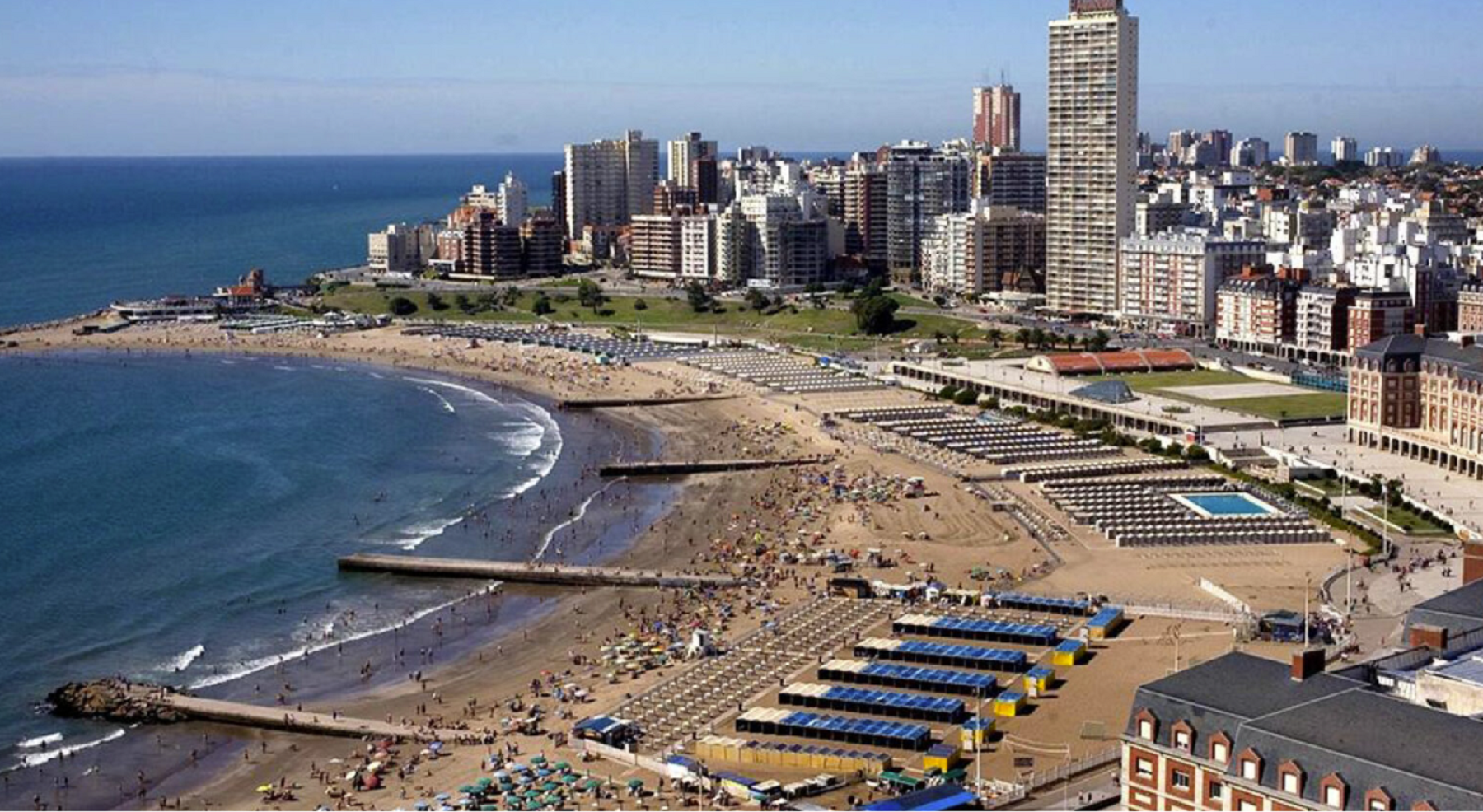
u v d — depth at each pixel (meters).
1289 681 194.00
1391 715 180.00
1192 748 188.62
